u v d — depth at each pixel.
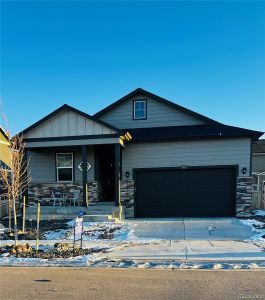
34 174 14.52
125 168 13.80
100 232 9.82
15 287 5.07
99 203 13.63
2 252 7.49
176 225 10.64
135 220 12.13
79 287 5.01
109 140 12.30
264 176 21.59
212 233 9.34
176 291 4.75
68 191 13.94
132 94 15.24
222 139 13.05
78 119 12.55
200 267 6.02
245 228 9.88
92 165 14.02
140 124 15.24
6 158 14.04
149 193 13.67
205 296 4.52
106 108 15.42
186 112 14.81
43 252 7.41
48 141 12.66
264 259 6.48
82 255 7.07
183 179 13.41
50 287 5.04
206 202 13.20
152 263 6.36
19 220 12.23
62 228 10.51
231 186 13.01
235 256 6.71
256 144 24.45
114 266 6.20
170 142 13.49
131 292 4.73
